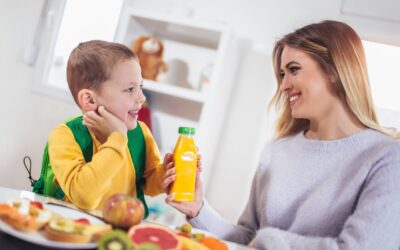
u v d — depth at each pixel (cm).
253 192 128
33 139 225
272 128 188
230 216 212
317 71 110
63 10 224
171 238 59
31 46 222
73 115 222
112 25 227
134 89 99
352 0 200
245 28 218
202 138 188
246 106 216
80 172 85
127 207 63
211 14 222
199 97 190
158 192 104
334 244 82
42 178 103
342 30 111
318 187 107
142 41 207
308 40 111
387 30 193
